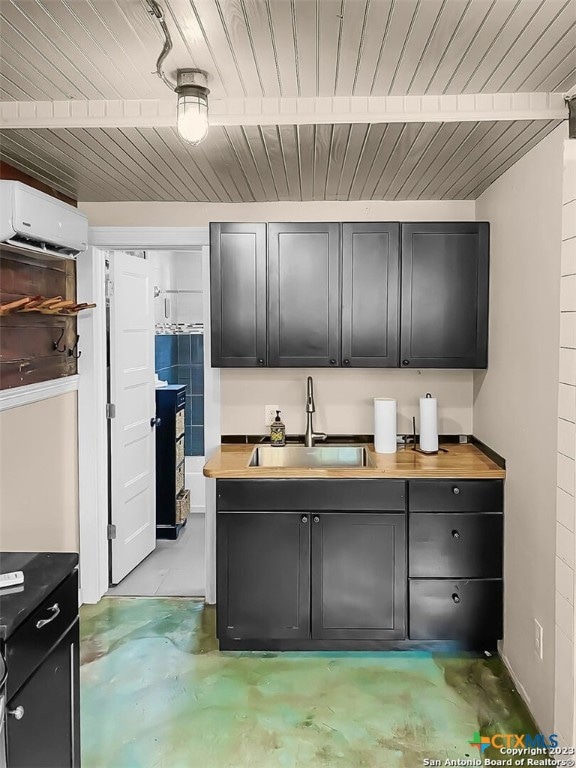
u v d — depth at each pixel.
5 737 1.58
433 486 3.02
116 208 3.61
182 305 5.55
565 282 2.22
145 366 4.33
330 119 2.18
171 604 3.67
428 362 3.30
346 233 3.27
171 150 2.55
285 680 2.86
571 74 1.98
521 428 2.73
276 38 1.72
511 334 2.88
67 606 1.99
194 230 3.61
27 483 3.01
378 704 2.67
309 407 3.55
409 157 2.68
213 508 3.65
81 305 3.20
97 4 1.55
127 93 2.14
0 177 2.73
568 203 2.18
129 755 2.35
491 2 1.54
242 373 3.69
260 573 3.05
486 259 3.25
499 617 3.03
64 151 2.57
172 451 4.78
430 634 3.05
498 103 2.17
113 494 3.86
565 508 2.22
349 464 3.57
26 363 2.98
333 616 3.06
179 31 1.68
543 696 2.44
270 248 3.28
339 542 3.04
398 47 1.78
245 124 2.20
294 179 3.05
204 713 2.61
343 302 3.29
